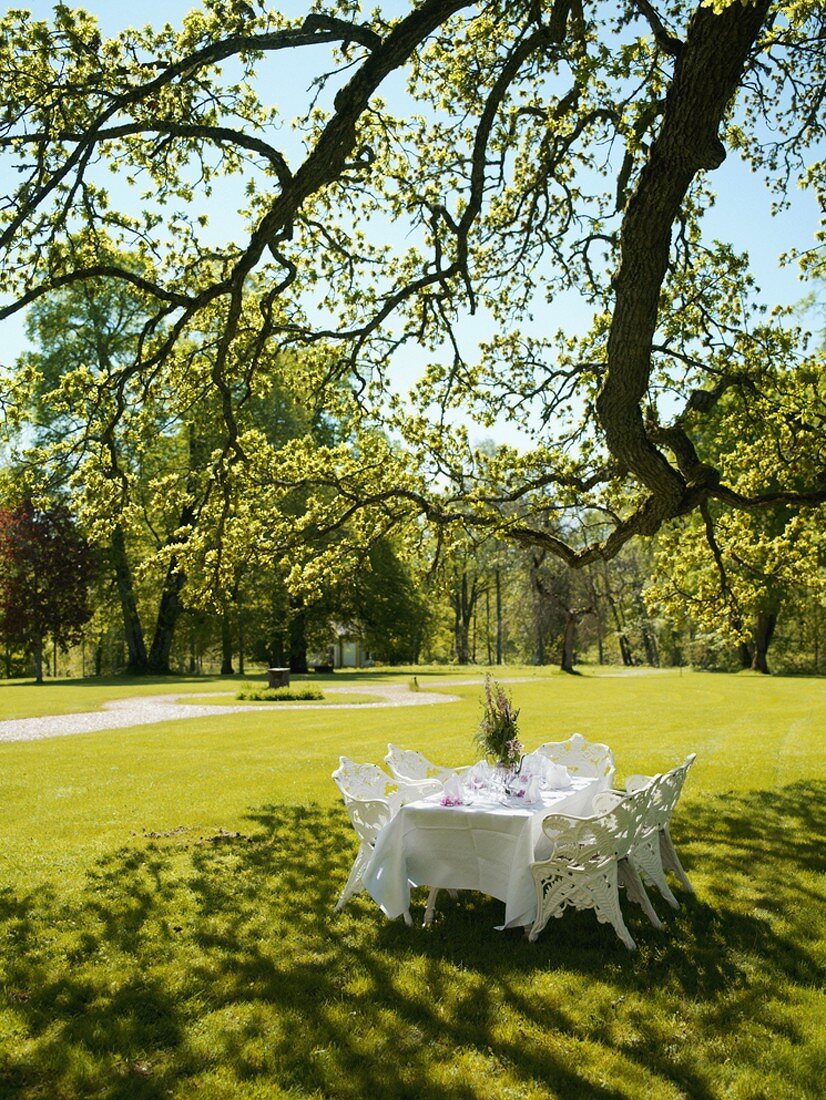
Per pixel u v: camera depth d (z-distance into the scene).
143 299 8.73
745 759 12.67
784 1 5.25
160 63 6.63
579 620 44.72
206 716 21.34
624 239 5.95
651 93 6.82
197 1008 4.70
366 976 5.11
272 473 10.17
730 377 10.12
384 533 10.30
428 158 9.98
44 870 7.47
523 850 5.72
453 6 5.74
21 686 34.09
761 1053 4.10
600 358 10.70
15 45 6.43
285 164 6.64
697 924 5.87
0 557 38.12
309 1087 3.88
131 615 41.50
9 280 7.32
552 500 9.34
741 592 11.03
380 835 5.98
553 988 4.89
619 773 11.70
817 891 6.46
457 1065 4.05
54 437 33.66
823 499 8.60
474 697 26.52
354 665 67.06
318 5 6.91
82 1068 4.06
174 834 8.79
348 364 9.96
